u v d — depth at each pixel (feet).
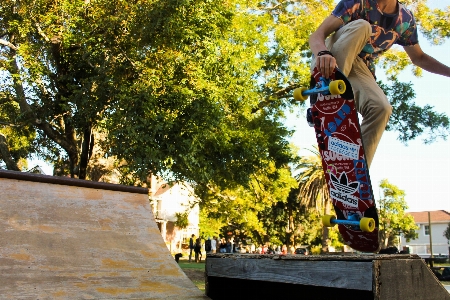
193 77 32.68
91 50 33.17
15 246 6.49
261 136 39.50
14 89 38.99
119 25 32.65
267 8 51.01
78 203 7.94
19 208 7.18
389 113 8.65
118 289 6.46
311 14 51.08
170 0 31.17
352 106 7.43
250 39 41.01
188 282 7.28
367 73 9.00
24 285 5.91
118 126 31.35
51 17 32.81
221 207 57.57
